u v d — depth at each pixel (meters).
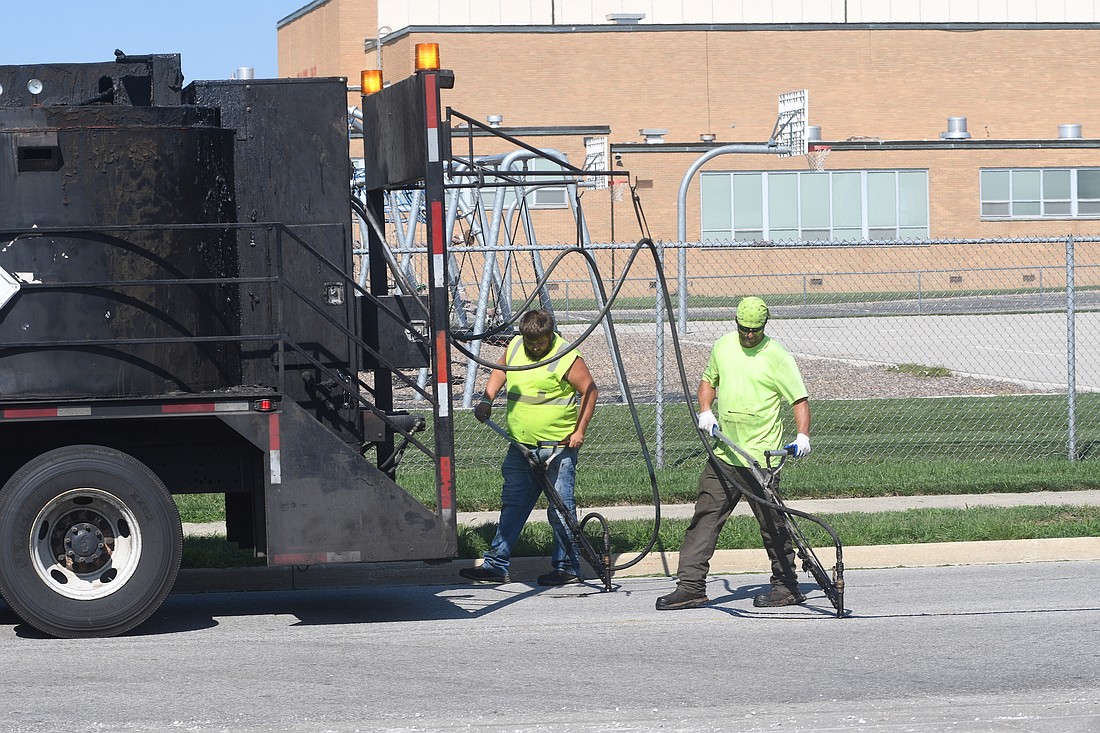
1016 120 77.06
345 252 12.42
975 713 9.05
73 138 11.27
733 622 11.98
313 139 12.39
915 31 75.69
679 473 19.25
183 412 11.32
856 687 9.69
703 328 43.09
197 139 11.73
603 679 9.95
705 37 73.50
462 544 14.81
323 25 85.75
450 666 10.38
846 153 69.88
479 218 30.28
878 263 70.81
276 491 11.48
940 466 19.67
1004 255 71.12
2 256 11.16
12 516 11.09
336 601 13.27
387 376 13.48
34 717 9.02
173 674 10.15
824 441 22.16
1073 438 20.52
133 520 11.32
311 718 8.98
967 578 14.12
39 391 11.20
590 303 61.41
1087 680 9.85
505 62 71.94
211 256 11.88
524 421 13.40
